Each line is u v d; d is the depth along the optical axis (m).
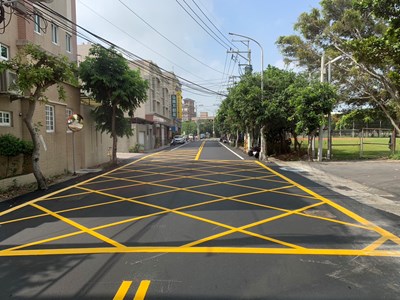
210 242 5.72
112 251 5.38
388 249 5.34
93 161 20.66
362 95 25.62
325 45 27.69
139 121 37.19
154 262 4.88
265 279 4.28
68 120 15.51
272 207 8.36
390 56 8.63
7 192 10.96
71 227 6.84
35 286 4.21
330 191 10.59
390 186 11.45
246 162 20.84
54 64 11.07
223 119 47.03
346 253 5.16
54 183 13.05
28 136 13.41
